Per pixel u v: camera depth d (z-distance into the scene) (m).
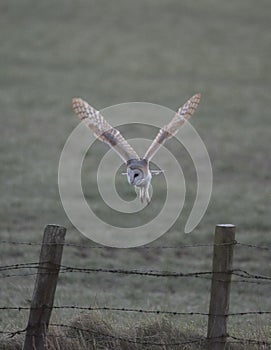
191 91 151.50
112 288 59.19
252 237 72.62
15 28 191.38
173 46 184.88
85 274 61.47
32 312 35.66
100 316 39.16
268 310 51.16
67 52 176.00
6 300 51.75
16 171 97.12
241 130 127.06
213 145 116.75
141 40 188.62
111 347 36.78
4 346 37.19
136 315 46.78
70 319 40.56
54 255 35.47
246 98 148.88
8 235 71.69
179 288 59.69
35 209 81.62
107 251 69.81
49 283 35.56
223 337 35.44
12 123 124.94
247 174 103.69
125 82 156.12
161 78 161.12
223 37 192.25
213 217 81.25
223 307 35.38
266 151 114.75
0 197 85.94
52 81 155.12
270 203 87.69
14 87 149.50
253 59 177.25
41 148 110.31
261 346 36.38
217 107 141.75
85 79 157.25
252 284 58.88
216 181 99.62
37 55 173.12
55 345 36.06
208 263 66.19
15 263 62.94
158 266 65.25
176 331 38.06
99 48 180.88
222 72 166.88
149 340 37.34
